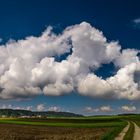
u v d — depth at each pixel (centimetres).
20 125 12825
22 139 5016
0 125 12675
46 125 12938
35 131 8025
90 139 4250
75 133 6781
